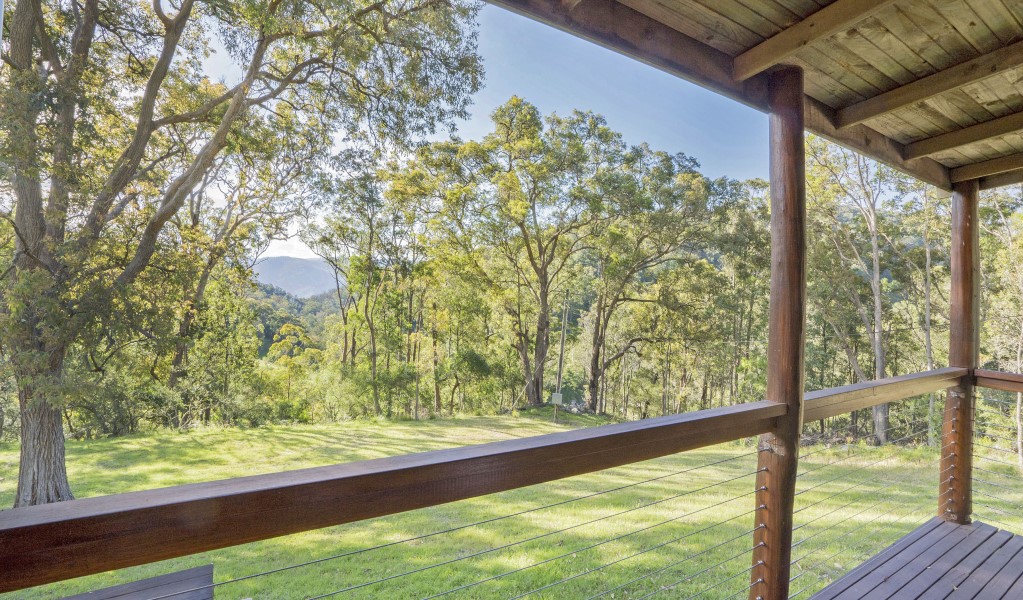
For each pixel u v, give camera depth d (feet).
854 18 4.36
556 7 4.18
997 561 7.03
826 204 44.14
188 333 28.35
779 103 5.67
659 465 27.58
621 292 56.29
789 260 5.48
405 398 45.14
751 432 5.14
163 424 30.58
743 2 4.58
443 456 3.09
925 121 7.26
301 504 2.54
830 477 23.21
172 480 22.81
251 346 39.60
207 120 30.32
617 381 61.93
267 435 32.45
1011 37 5.14
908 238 43.93
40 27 21.25
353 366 46.01
